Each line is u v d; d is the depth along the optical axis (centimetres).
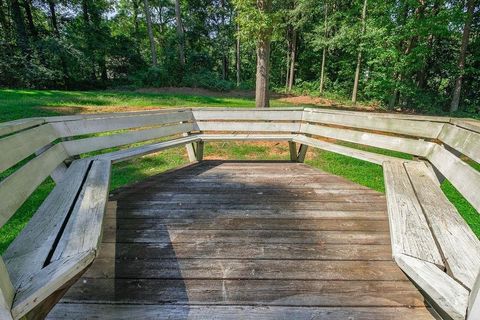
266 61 771
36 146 185
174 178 334
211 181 325
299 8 1592
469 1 1342
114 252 194
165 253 194
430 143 248
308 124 396
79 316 143
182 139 377
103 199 177
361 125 317
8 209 124
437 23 1120
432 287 109
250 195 287
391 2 1180
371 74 1430
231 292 160
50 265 114
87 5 2000
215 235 216
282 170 365
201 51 2492
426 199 188
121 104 1052
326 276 173
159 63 2344
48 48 1662
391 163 264
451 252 133
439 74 1952
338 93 1948
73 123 255
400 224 158
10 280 97
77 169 232
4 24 1758
